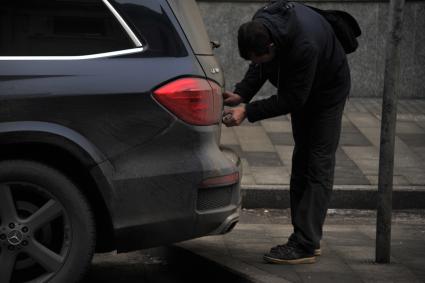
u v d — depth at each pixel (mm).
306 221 6875
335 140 6879
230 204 6078
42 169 5734
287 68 6512
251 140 11695
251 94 7082
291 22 6457
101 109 5703
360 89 14844
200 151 5848
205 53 6035
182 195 5809
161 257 7449
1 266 5762
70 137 5660
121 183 5730
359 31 6898
